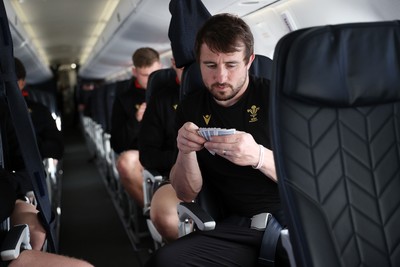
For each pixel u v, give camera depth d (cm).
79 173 803
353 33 135
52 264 177
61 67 2003
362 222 140
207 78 193
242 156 175
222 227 201
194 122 212
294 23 307
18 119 223
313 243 134
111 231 452
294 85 132
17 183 263
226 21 188
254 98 205
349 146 141
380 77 137
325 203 136
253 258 191
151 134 301
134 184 388
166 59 652
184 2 241
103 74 1352
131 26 480
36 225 239
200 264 184
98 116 677
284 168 136
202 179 212
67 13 670
